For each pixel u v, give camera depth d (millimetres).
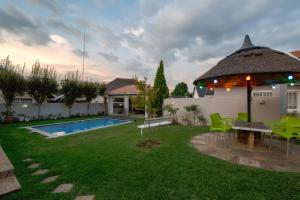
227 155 5410
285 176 3826
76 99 21547
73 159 5480
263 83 7996
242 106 11406
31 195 3406
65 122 16125
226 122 7312
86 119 18781
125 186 3602
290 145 6641
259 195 3119
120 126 13078
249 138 6387
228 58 6535
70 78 21094
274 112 10039
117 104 24453
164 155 5508
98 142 7781
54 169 4746
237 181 3641
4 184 3014
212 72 6109
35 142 8133
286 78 6199
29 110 17672
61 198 3273
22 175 4469
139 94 7988
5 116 15516
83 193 3438
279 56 5531
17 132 10742
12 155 6195
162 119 11305
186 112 13797
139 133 9688
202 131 9797
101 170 4484
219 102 12305
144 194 3270
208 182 3641
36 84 16938
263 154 5516
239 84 8445
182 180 3770
